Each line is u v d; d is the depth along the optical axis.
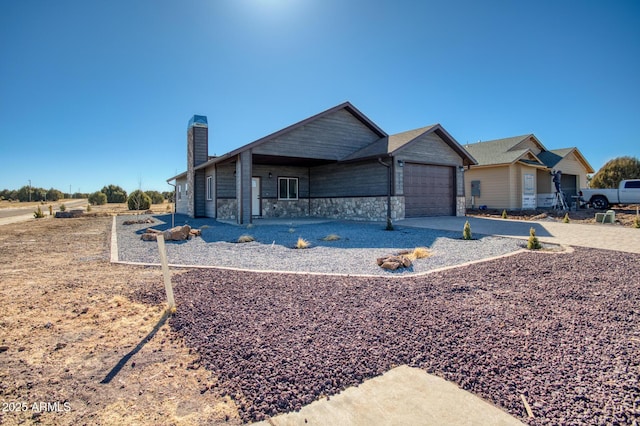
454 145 15.83
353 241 9.25
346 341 3.06
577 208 19.80
